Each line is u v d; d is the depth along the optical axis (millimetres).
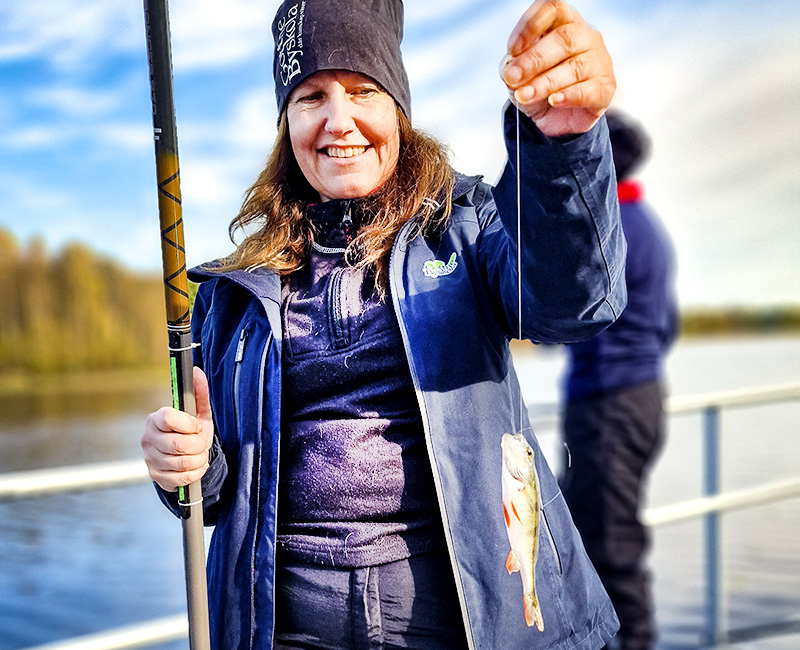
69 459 20000
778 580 5680
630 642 3219
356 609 1386
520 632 1351
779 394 3520
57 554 9938
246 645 1444
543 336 1387
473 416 1394
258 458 1480
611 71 1118
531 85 1084
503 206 1276
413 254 1471
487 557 1351
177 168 1378
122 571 9305
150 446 1398
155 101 1358
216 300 1669
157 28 1348
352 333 1459
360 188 1537
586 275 1245
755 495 3482
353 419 1449
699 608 4906
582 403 3309
